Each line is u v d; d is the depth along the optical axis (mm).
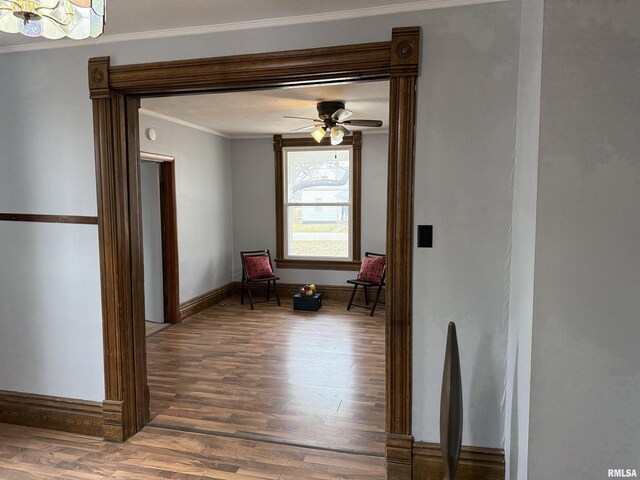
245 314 5727
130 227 2656
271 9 2154
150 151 4777
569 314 1547
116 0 2043
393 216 2193
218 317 5582
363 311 5867
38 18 1383
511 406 2029
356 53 2162
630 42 1452
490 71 2057
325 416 3000
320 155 6422
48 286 2736
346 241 6453
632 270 1500
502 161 2080
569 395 1568
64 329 2736
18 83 2656
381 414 3029
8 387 2885
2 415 2881
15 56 2646
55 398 2781
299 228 6590
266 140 6520
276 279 6188
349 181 6336
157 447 2607
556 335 1560
